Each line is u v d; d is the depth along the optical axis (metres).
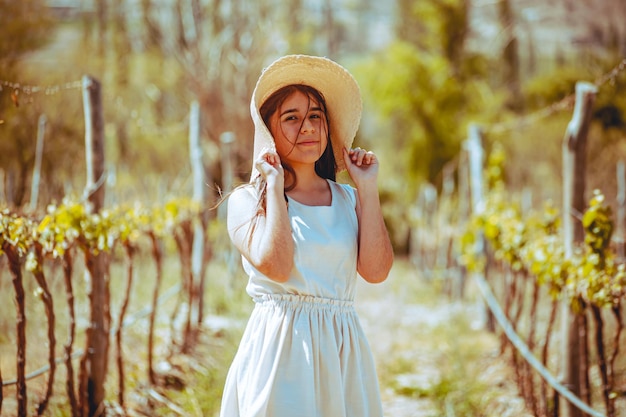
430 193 12.07
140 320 6.38
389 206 15.26
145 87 14.29
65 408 4.29
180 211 6.02
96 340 4.24
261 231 2.61
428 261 11.57
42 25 8.79
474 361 6.26
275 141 2.81
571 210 4.41
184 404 4.76
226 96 14.61
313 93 2.84
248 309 7.09
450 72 15.45
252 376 2.62
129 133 12.01
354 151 2.91
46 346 4.65
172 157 12.76
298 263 2.63
